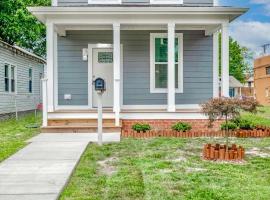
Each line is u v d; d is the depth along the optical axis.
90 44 14.99
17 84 21.72
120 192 5.63
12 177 6.41
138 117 12.91
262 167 7.39
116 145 10.05
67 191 5.70
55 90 14.64
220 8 12.65
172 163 7.73
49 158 8.05
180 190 5.75
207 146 8.41
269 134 12.14
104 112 12.91
